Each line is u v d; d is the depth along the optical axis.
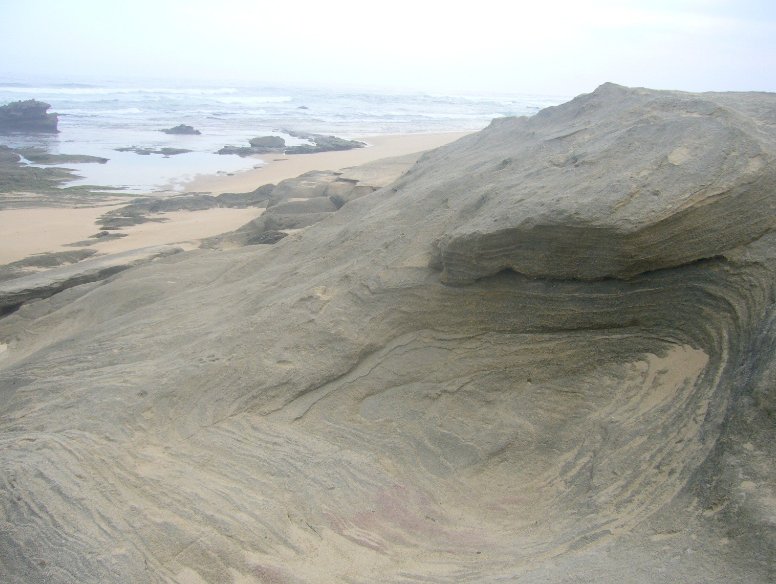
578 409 6.61
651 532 4.64
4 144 40.59
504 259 6.95
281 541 5.67
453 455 6.83
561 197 6.38
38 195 26.31
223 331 8.93
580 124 9.93
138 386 8.00
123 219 22.25
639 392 6.25
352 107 85.31
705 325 6.05
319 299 8.53
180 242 18.47
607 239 6.06
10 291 14.38
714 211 5.95
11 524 5.91
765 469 4.39
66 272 15.42
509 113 78.44
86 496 6.14
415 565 5.35
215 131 52.06
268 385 7.74
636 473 5.38
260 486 6.40
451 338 7.59
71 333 12.14
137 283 12.91
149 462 6.83
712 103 7.44
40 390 9.09
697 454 5.04
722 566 4.01
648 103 8.55
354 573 5.28
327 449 7.00
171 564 5.43
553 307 6.88
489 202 7.67
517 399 7.02
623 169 6.51
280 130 54.22
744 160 6.08
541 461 6.46
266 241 17.20
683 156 6.29
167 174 32.25
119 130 50.44
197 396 7.75
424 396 7.42
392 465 6.89
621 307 6.53
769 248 5.88
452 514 6.16
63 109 64.75
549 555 4.95
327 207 19.53
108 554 5.44
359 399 7.65
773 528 3.96
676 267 6.23
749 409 4.75
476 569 5.09
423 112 79.31
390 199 11.47
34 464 6.58
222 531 5.71
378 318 7.97
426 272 7.97
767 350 5.04
